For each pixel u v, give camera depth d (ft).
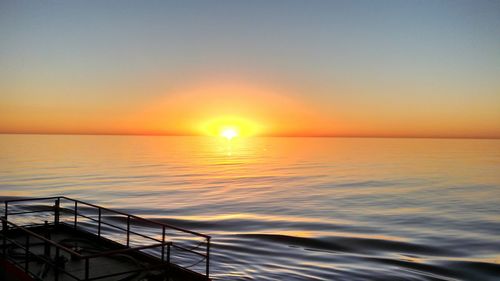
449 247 73.67
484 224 99.04
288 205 128.98
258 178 226.99
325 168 312.50
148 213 109.81
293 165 345.92
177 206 124.16
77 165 307.58
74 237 35.37
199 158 448.24
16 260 28.55
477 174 268.41
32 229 36.99
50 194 147.54
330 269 56.75
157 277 25.66
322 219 103.65
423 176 250.16
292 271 55.16
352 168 313.94
